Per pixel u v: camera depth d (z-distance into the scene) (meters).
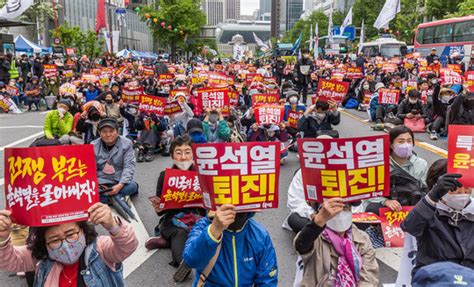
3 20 23.27
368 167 2.89
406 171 5.49
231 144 2.76
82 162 2.55
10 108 20.22
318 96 11.11
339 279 3.05
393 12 28.14
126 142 7.15
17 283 4.90
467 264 3.14
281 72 26.52
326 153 2.90
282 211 7.28
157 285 4.86
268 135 10.41
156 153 11.82
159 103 11.09
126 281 4.94
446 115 12.39
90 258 2.68
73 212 2.53
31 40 49.19
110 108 11.61
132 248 2.67
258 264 3.00
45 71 22.17
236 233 2.93
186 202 5.30
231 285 2.92
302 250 2.96
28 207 2.48
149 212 7.23
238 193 2.78
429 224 3.22
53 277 2.67
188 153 5.41
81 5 60.78
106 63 33.41
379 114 16.23
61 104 9.16
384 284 4.76
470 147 3.14
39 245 2.64
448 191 3.02
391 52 39.16
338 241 3.09
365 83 20.03
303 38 83.38
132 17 80.00
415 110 14.00
